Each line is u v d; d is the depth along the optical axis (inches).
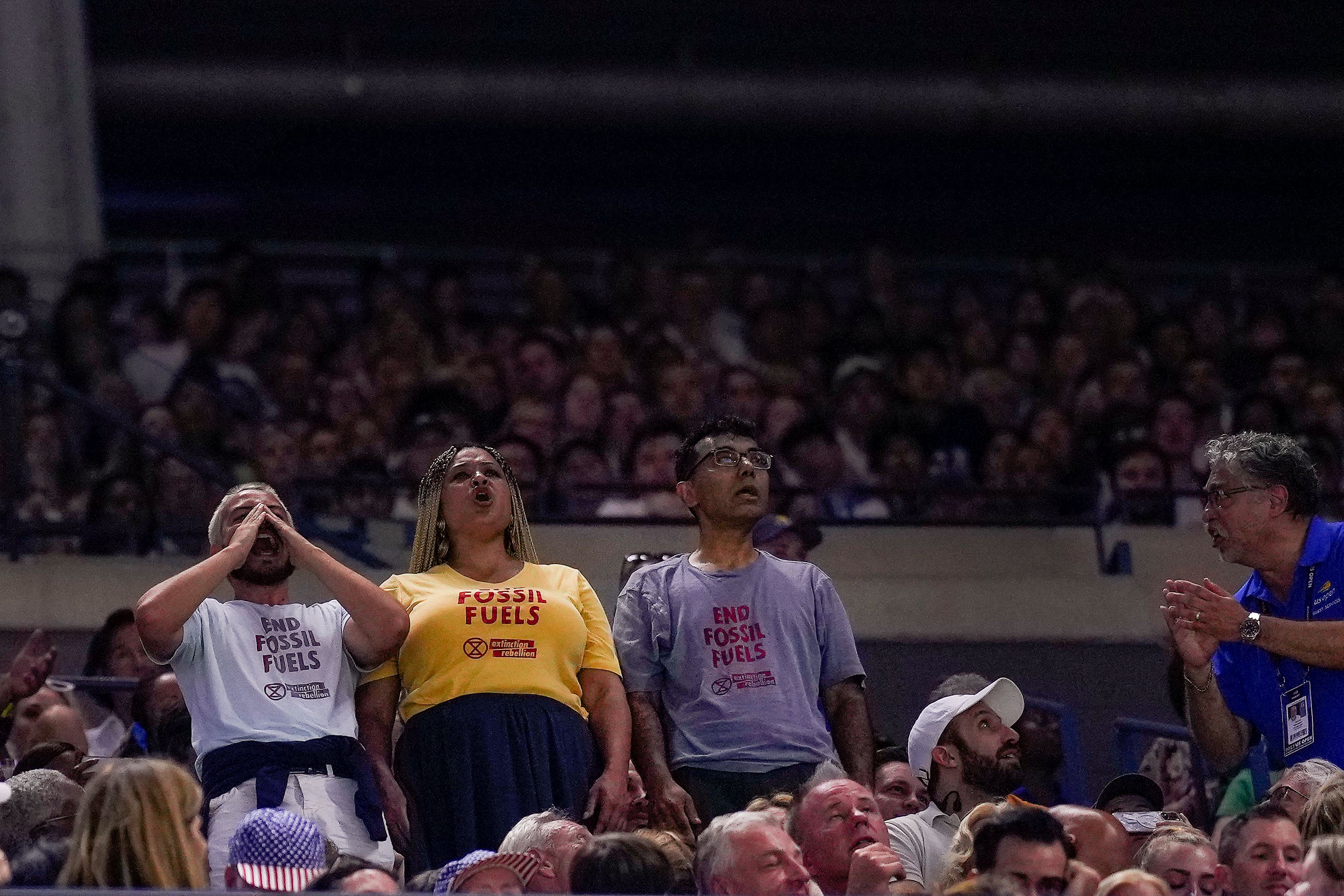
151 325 960.9
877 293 1160.2
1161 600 788.6
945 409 927.7
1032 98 1357.0
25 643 713.0
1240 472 495.8
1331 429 932.0
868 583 770.8
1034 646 767.7
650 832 429.1
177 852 368.2
